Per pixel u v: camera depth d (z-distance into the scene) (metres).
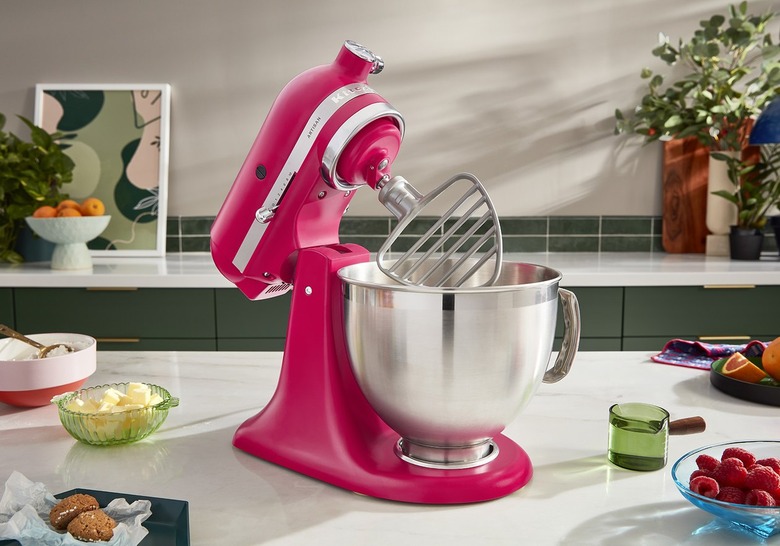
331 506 0.77
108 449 0.94
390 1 2.85
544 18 2.85
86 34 2.89
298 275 0.89
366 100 0.85
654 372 1.25
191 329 2.42
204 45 2.89
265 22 2.87
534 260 2.74
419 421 0.78
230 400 1.13
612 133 2.90
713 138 2.65
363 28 2.87
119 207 2.90
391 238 0.82
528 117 2.90
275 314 2.40
